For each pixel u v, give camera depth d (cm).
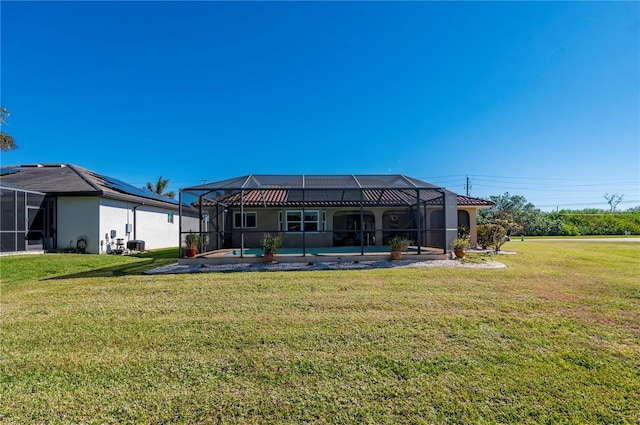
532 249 1703
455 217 1337
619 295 645
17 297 662
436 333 443
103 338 434
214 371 341
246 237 1681
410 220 1719
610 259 1246
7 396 295
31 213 1491
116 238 1722
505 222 1705
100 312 552
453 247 1291
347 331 454
